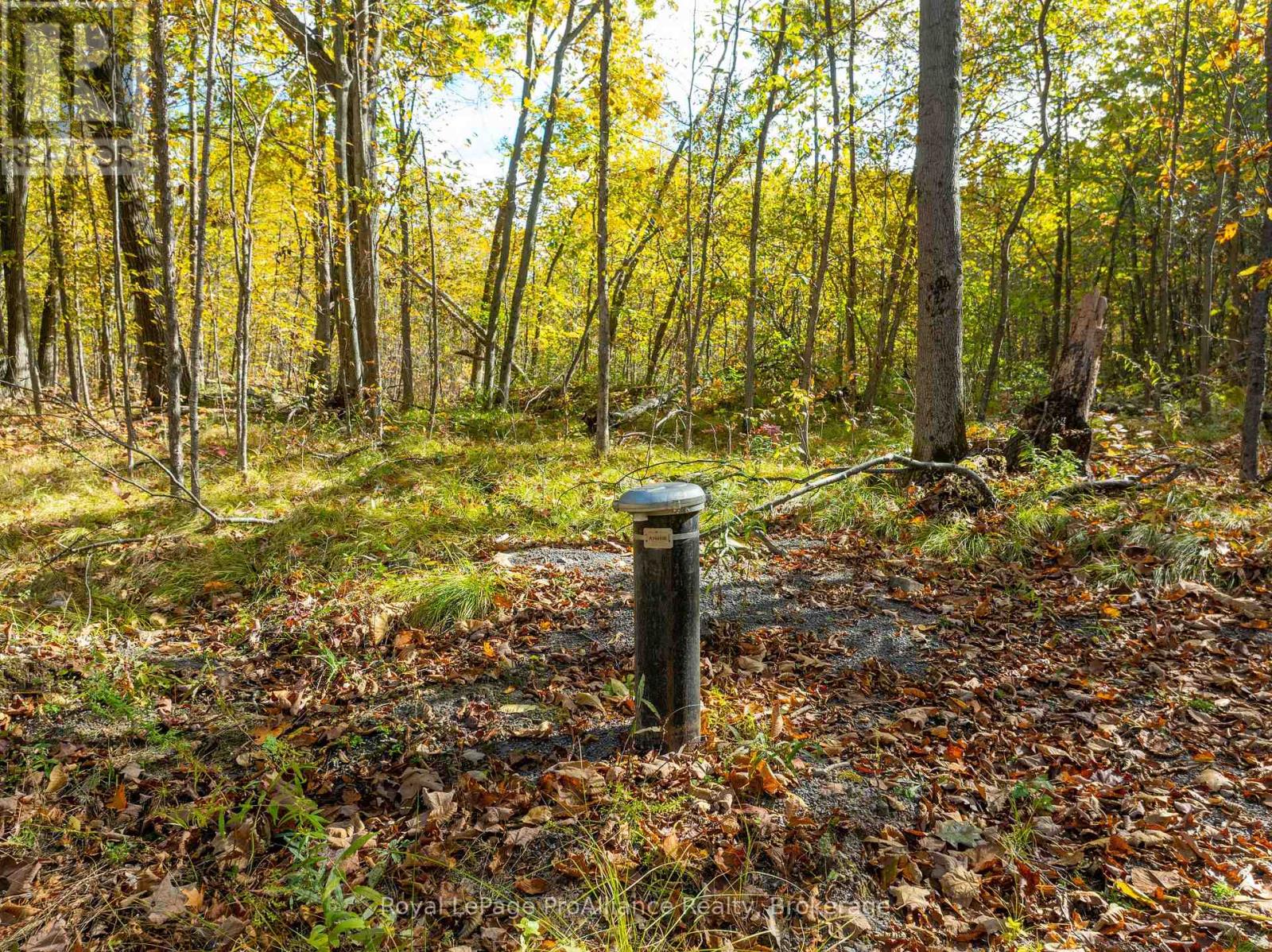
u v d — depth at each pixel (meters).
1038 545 4.95
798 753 2.83
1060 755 2.82
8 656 3.56
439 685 3.42
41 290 15.07
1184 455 7.50
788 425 11.52
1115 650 3.69
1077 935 2.00
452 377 19.81
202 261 5.69
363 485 7.00
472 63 9.16
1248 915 2.00
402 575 4.65
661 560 2.72
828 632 3.99
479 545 5.30
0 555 4.85
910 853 2.32
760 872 2.24
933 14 5.82
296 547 5.06
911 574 4.76
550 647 3.78
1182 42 10.38
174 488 6.08
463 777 2.68
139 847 2.45
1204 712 3.12
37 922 2.13
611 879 2.11
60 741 3.01
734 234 12.16
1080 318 6.57
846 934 2.02
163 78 5.36
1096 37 11.02
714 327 16.73
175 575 4.68
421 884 2.21
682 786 2.60
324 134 10.38
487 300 14.80
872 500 5.93
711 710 3.11
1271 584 4.18
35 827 2.52
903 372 15.30
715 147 9.77
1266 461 7.50
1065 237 16.06
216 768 2.86
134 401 11.62
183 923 2.12
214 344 10.20
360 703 3.28
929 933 2.01
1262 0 9.89
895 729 3.05
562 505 6.16
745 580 4.70
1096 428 8.88
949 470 5.95
